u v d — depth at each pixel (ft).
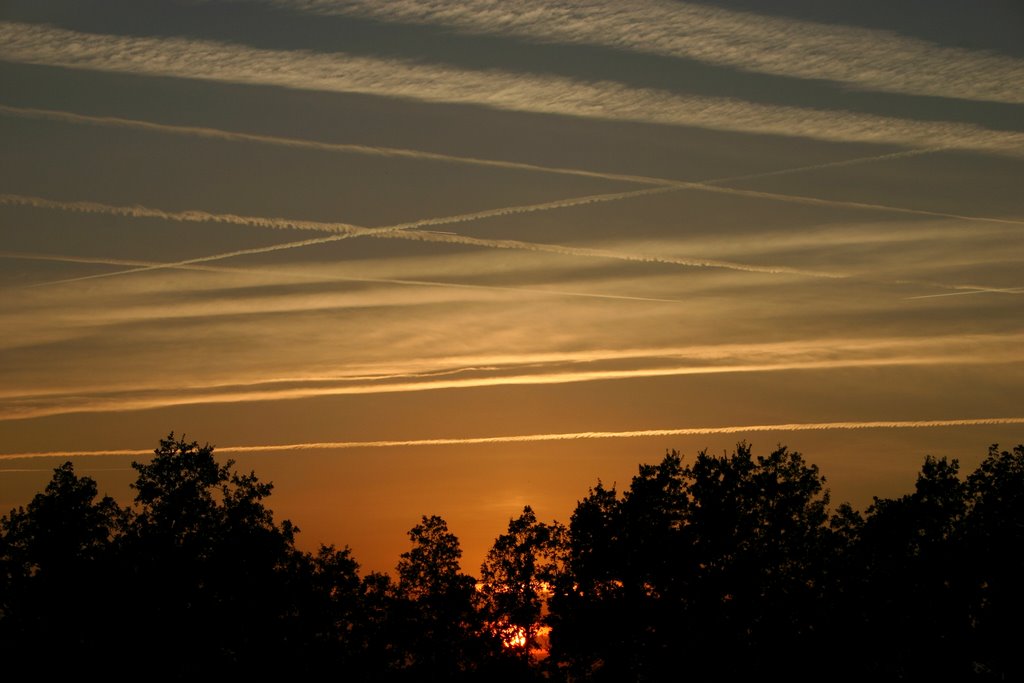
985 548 351.05
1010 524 351.67
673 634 347.15
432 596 364.17
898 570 352.69
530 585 361.92
